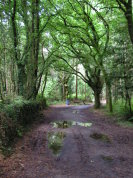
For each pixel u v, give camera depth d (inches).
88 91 1451.8
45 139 232.2
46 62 580.4
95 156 170.7
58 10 444.5
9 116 218.5
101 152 182.5
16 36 380.2
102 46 521.0
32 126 315.9
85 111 607.8
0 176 123.6
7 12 354.3
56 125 336.2
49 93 1122.0
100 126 326.0
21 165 145.1
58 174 131.3
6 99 284.0
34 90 467.5
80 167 144.8
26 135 246.7
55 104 1018.7
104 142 219.9
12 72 458.0
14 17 364.8
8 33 368.2
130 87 354.0
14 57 395.5
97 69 624.1
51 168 142.1
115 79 389.4
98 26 549.0
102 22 504.1
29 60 446.3
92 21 510.9
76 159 162.6
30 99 431.8
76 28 512.7
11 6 366.3
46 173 132.6
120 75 370.3
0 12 338.6
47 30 530.3
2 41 360.2
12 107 239.8
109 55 409.4
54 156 169.9
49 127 314.8
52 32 543.5
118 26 406.6
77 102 1120.8
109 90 446.3
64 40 574.9
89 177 127.2
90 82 660.7
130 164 151.6
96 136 249.8
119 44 377.1
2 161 146.6
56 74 1149.7
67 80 1171.9
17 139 217.5
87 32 492.7
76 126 326.0
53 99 1156.5
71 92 1283.2
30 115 353.1
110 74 397.7
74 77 1317.7
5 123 193.2
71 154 175.9
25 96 422.6
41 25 506.3
